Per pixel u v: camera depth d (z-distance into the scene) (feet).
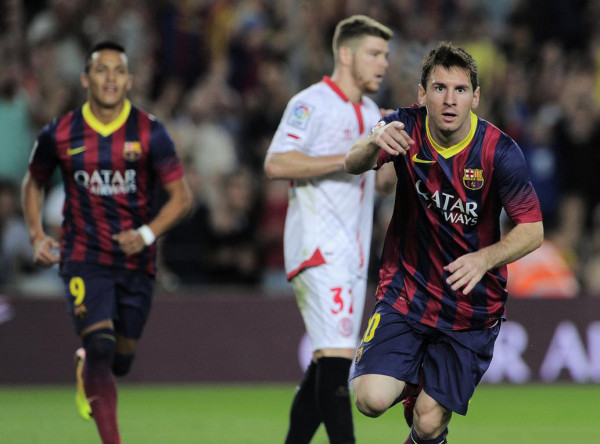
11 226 121.60
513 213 55.52
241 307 120.98
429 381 56.95
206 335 120.16
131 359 75.20
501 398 113.50
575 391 119.85
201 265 126.72
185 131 143.23
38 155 72.08
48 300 117.91
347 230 69.72
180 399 109.91
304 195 69.72
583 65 175.11
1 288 120.57
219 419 96.07
